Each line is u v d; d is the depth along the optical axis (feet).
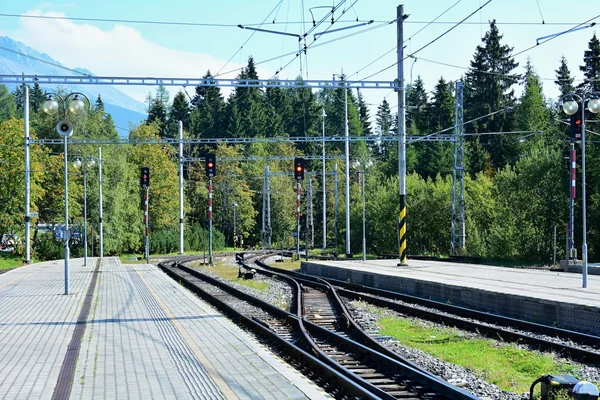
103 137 258.98
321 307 68.23
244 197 308.19
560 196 144.15
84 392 29.60
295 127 370.53
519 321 52.34
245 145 343.26
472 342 46.39
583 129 65.31
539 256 143.84
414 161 306.96
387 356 38.11
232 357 37.47
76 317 55.47
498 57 248.11
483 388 32.60
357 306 68.54
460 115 138.00
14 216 201.05
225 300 75.87
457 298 68.69
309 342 44.19
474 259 131.44
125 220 243.19
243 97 352.28
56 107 67.77
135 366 35.19
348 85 86.63
